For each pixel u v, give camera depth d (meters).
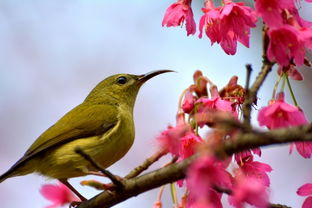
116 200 8.38
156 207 8.17
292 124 7.12
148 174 7.89
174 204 7.64
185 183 7.88
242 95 8.21
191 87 8.19
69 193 9.48
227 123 5.66
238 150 5.83
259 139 5.74
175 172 7.32
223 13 7.67
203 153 5.57
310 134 5.59
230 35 8.21
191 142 7.45
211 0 8.46
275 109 7.04
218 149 5.62
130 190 8.07
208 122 7.48
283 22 7.41
